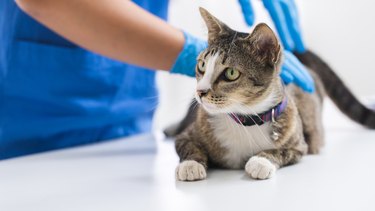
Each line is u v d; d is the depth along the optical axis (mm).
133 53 1108
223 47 999
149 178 904
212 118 1083
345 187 768
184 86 1908
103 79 1578
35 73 1458
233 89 983
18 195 801
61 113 1518
